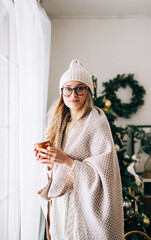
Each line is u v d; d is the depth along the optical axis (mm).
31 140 1239
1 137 1017
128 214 1624
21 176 1119
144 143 2467
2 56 1045
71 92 1023
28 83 1217
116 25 2582
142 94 2506
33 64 1309
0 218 988
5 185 1020
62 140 1137
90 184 912
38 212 1497
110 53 2592
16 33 1184
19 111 1126
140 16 2580
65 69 2574
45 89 1777
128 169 1836
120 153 1785
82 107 1073
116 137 1827
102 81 2580
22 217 1125
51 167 1106
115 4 2334
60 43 2584
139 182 1854
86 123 1012
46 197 1075
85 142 990
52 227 1084
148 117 2553
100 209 906
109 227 892
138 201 1829
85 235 917
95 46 2576
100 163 900
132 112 2488
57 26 2594
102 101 1808
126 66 2588
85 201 919
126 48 2586
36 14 1402
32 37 1287
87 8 2410
